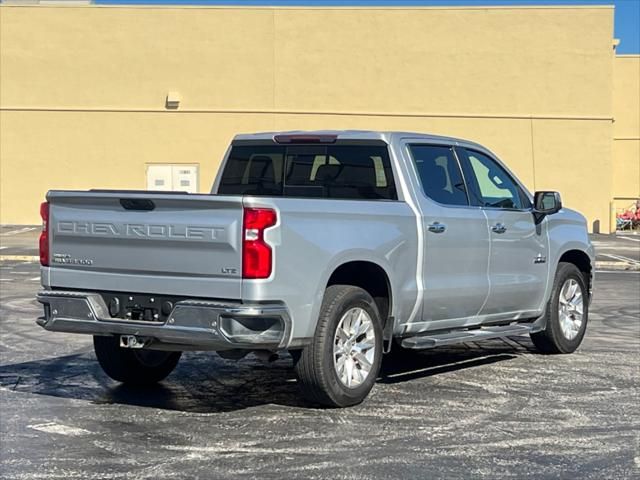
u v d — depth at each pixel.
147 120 36.03
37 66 35.78
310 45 36.09
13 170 35.94
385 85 36.31
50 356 10.02
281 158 9.02
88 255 7.44
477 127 36.56
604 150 36.66
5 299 14.99
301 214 7.09
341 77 36.22
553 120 36.56
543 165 36.66
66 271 7.55
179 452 6.43
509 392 8.33
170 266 7.03
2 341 10.93
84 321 7.39
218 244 6.82
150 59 35.88
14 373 9.12
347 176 8.63
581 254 10.67
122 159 36.06
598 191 36.75
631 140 43.94
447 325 8.79
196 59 35.94
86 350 10.38
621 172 44.06
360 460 6.25
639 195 43.94
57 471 6.01
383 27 36.19
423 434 6.90
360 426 7.11
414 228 8.20
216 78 36.03
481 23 36.28
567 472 6.03
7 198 35.94
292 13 36.06
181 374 9.06
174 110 36.00
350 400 7.61
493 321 9.40
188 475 5.93
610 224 36.78
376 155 8.50
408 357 10.12
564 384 8.70
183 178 36.19
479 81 36.44
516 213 9.48
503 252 9.27
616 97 43.97
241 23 35.94
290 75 36.16
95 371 9.23
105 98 35.94
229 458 6.29
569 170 36.69
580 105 36.53
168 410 7.63
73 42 35.72
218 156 36.22
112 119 35.97
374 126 36.41
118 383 8.67
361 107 36.31
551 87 36.50
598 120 36.59
